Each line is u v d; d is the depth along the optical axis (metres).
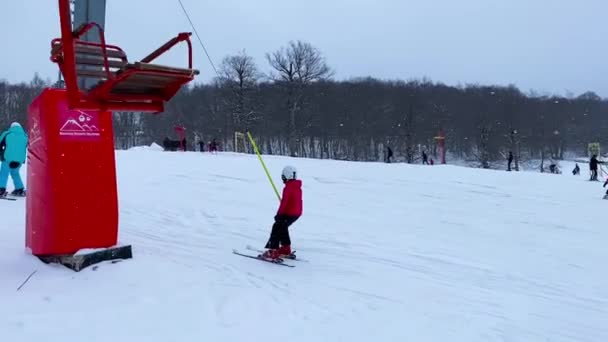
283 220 7.66
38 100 6.05
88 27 4.52
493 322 5.73
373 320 5.41
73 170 5.99
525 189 18.22
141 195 13.35
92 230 6.09
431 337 5.10
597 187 19.50
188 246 8.02
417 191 16.70
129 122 84.50
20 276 5.45
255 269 6.93
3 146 10.71
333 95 80.31
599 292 7.17
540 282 7.53
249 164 21.23
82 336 4.23
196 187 15.27
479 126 82.75
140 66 4.23
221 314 5.00
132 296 5.15
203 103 81.81
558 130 92.00
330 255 8.38
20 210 9.36
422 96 90.00
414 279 7.25
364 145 81.94
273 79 66.38
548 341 5.32
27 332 4.20
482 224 12.02
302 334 4.80
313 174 19.38
